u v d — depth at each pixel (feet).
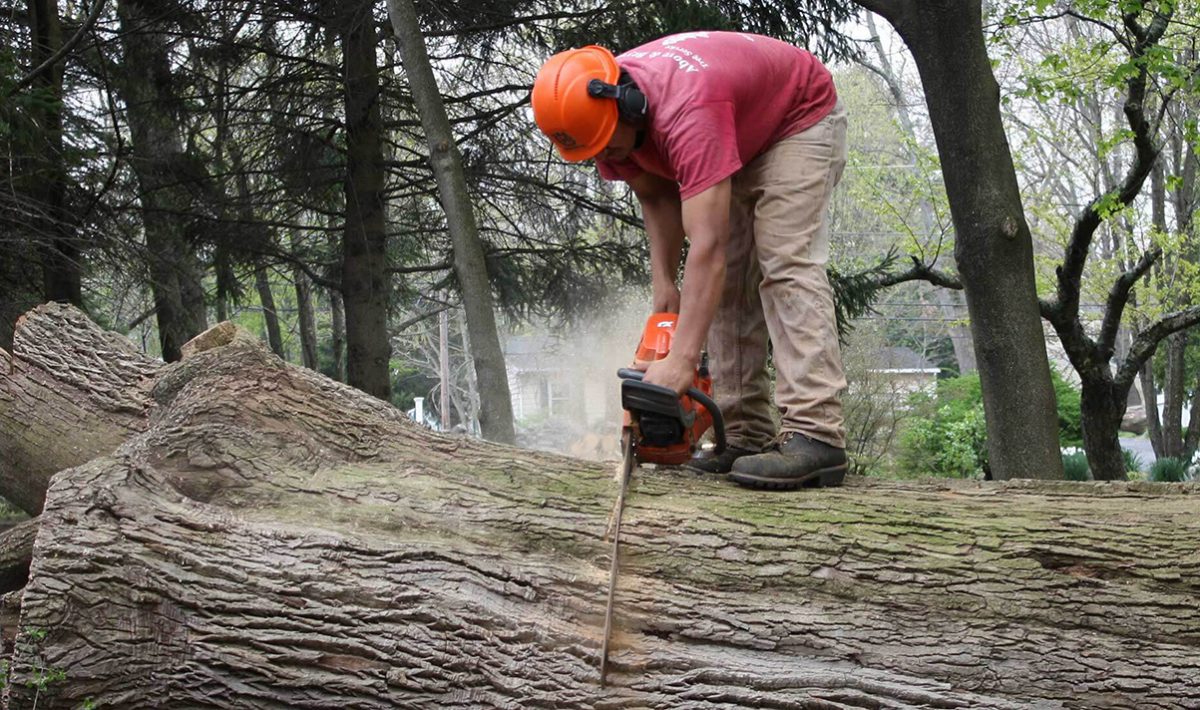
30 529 11.50
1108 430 30.78
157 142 28.48
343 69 26.84
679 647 8.23
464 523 8.89
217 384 9.66
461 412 101.24
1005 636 7.97
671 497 9.04
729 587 8.42
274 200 28.45
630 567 8.55
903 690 7.89
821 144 9.21
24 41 24.23
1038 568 8.18
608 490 9.16
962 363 86.43
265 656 8.34
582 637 8.20
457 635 8.29
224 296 31.24
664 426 8.39
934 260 30.22
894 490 9.34
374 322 28.99
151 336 64.03
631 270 29.27
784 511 8.80
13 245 22.48
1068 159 53.26
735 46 8.82
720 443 9.36
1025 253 18.88
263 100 27.14
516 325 32.42
